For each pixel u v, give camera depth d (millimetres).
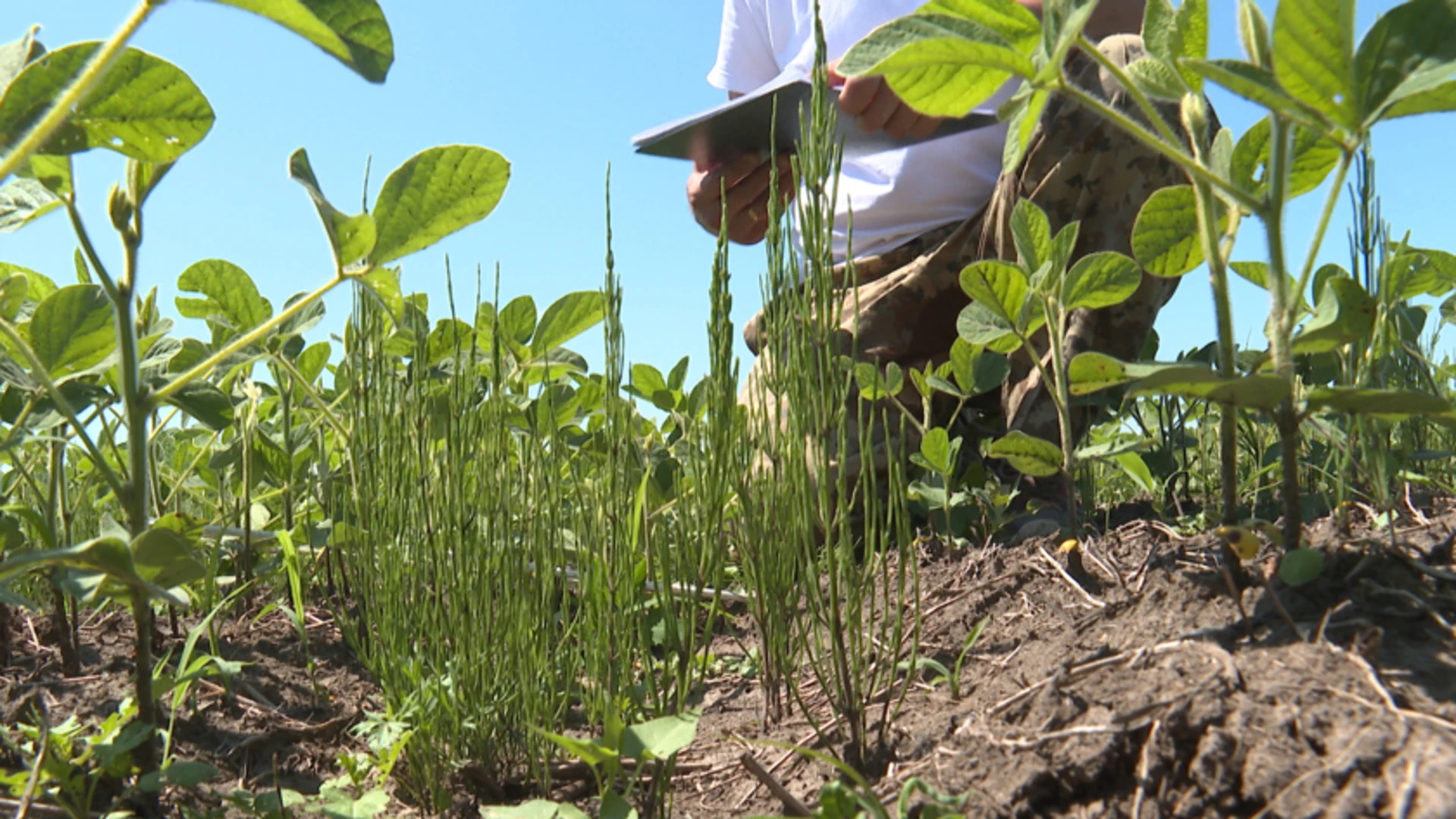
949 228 3467
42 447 2176
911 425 3148
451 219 1330
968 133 3348
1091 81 2820
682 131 2441
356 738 1794
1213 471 2801
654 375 3291
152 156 1151
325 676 2066
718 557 1532
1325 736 1039
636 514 1693
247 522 2297
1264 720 1081
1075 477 1915
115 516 2590
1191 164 1194
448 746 1577
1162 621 1421
